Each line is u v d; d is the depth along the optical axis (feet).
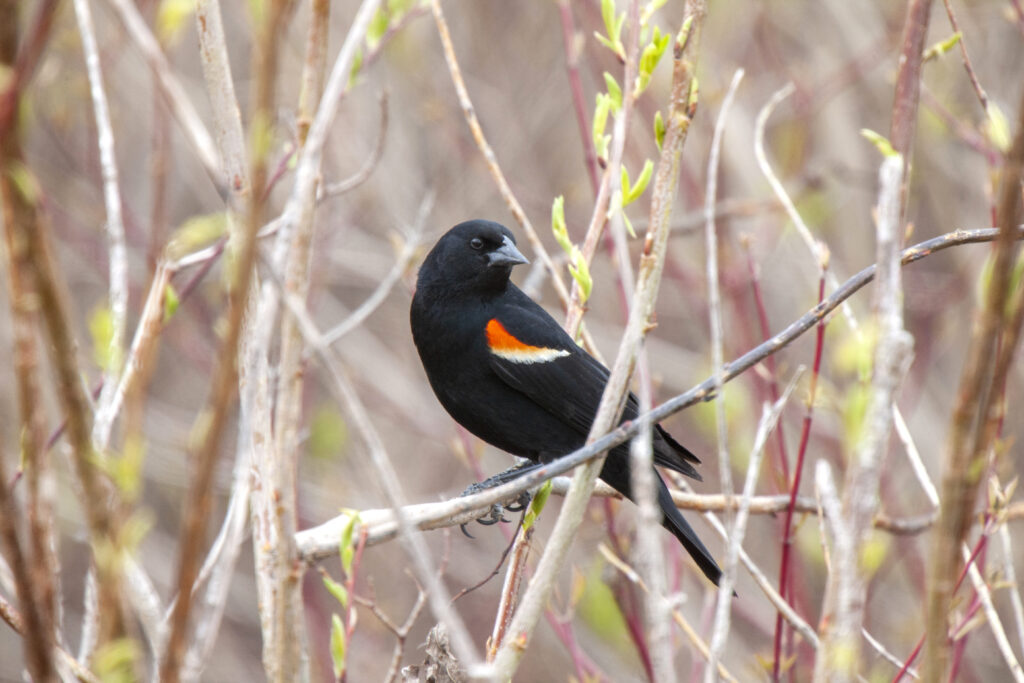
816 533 38.19
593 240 22.47
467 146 52.34
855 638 14.60
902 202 18.78
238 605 54.49
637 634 32.86
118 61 47.83
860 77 48.70
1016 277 14.87
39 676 13.61
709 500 29.86
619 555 33.53
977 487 14.53
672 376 53.16
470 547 54.60
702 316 47.73
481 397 32.53
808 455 44.19
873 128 51.96
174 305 18.53
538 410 32.17
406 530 14.42
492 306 32.30
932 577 14.85
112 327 15.25
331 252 50.03
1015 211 13.60
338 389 14.11
